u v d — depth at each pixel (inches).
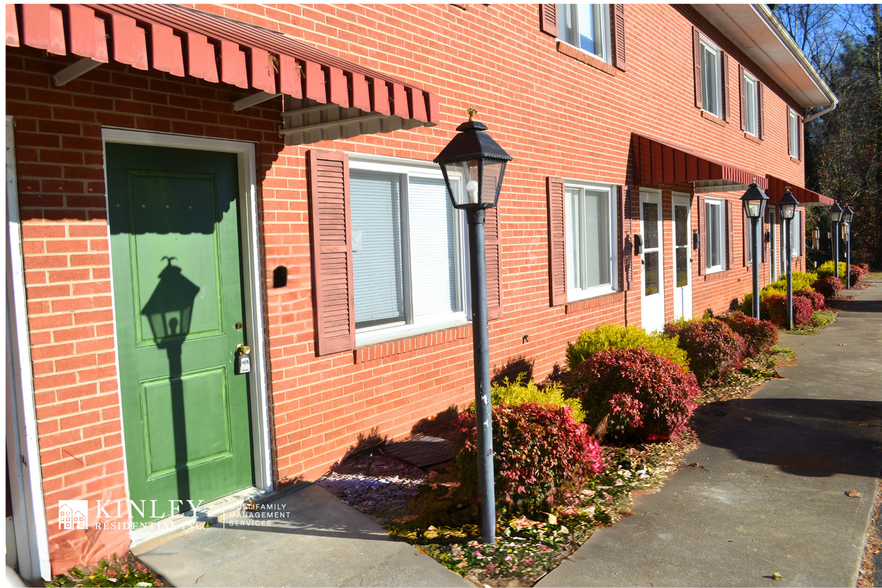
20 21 82.7
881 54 1274.6
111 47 92.3
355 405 195.0
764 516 160.9
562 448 157.4
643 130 376.5
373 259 213.5
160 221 148.6
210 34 106.0
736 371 330.3
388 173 217.3
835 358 366.3
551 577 130.3
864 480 184.9
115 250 139.9
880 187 1232.2
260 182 166.2
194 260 155.7
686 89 440.8
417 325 229.8
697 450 213.5
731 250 546.6
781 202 477.7
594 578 130.1
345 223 189.5
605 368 213.5
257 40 122.9
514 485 155.0
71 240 127.5
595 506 167.9
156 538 144.0
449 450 199.9
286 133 172.1
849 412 254.4
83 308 129.4
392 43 204.8
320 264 181.3
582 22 325.1
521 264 267.3
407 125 155.6
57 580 126.0
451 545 143.3
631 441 220.2
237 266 165.6
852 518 158.9
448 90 228.5
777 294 508.1
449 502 165.0
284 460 173.0
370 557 136.9
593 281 339.0
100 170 132.4
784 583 128.5
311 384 180.4
